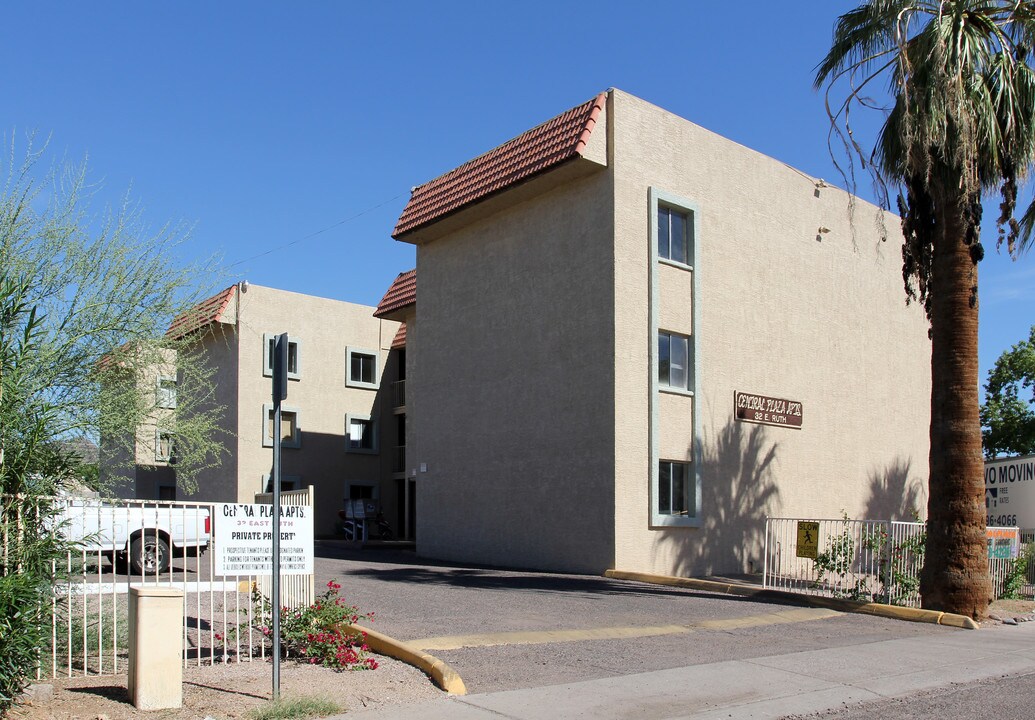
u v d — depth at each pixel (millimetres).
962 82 14875
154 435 10891
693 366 21031
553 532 20516
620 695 8766
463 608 14031
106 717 7449
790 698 8930
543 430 21109
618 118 20281
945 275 15719
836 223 25656
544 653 10719
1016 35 16203
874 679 9969
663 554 19969
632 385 19781
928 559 15336
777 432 23031
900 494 26453
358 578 18250
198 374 11391
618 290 19766
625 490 19391
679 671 9953
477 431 23000
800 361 23938
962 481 15203
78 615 9445
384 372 36562
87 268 9953
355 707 8086
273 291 33188
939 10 15102
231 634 10328
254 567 9523
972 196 15477
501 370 22516
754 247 23031
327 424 34406
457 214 23359
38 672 8102
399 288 31891
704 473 21047
